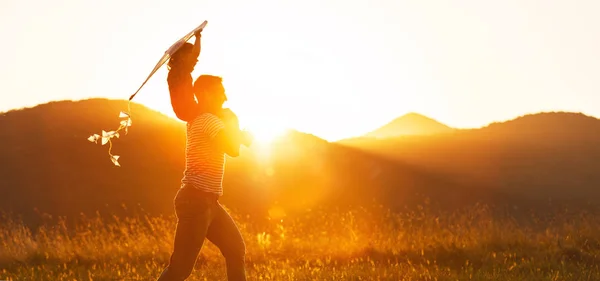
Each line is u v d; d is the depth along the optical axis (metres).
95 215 49.84
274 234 15.99
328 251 13.70
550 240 14.35
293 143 65.25
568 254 12.80
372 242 13.89
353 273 10.73
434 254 13.10
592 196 59.41
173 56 6.35
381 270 11.04
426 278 10.14
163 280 6.22
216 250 13.23
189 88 6.34
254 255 13.36
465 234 14.76
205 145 6.19
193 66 6.39
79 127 65.31
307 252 13.97
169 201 52.47
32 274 11.09
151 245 14.57
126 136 63.25
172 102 6.34
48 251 14.27
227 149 6.20
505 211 53.97
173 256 6.24
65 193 53.59
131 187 54.38
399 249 13.52
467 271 10.97
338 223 16.81
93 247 14.26
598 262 12.37
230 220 6.45
